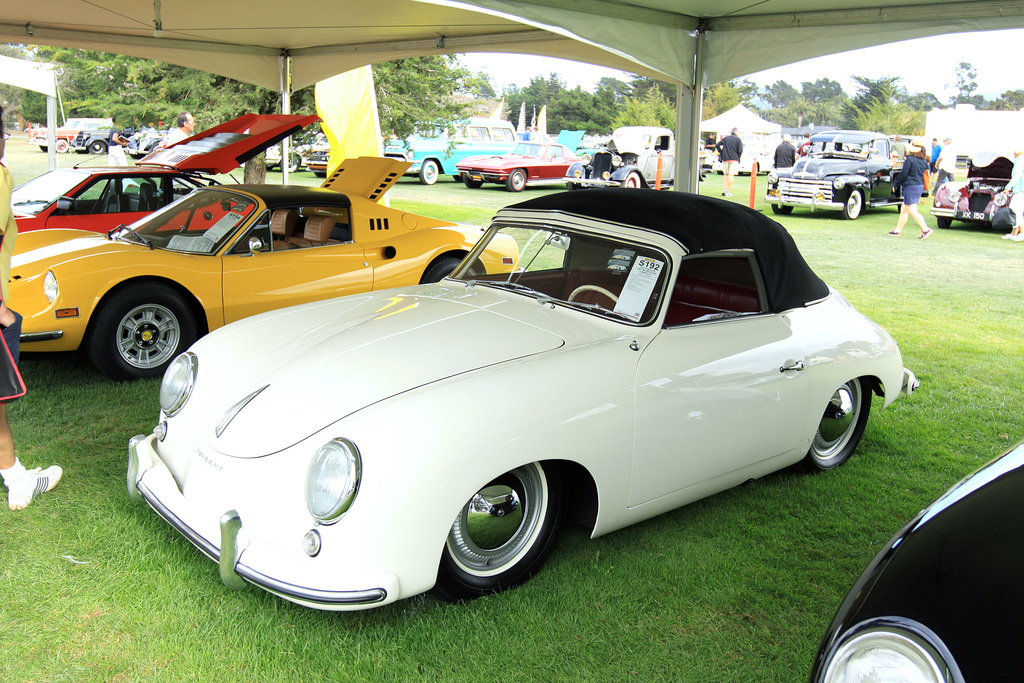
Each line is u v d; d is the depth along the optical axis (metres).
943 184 16.58
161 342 5.21
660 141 22.59
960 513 1.91
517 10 5.14
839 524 3.56
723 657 2.60
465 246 6.47
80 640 2.54
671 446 3.07
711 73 6.36
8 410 4.53
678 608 2.87
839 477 4.09
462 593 2.76
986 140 25.03
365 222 6.11
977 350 6.78
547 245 3.62
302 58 9.82
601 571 3.08
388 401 2.53
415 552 2.39
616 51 5.79
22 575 2.87
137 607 2.72
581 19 5.46
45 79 12.50
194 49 9.07
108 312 4.90
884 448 4.52
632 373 2.94
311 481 2.36
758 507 3.72
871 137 19.50
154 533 3.19
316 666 2.47
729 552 3.28
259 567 2.39
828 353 3.68
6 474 3.34
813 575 3.12
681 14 6.07
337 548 2.32
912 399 5.41
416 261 6.17
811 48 5.90
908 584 1.73
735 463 3.39
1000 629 1.55
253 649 2.53
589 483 2.95
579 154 29.44
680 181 6.59
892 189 19.42
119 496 3.50
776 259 3.59
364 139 12.11
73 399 4.75
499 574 2.85
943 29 5.40
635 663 2.55
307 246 5.83
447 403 2.52
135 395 4.85
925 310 8.47
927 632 1.60
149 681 2.38
